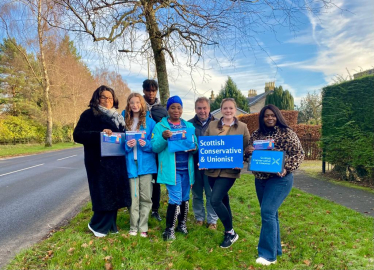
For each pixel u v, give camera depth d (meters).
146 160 3.60
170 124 3.59
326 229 3.98
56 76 29.31
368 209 4.94
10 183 8.21
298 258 3.21
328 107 8.41
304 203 5.31
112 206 3.41
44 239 3.84
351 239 3.63
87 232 3.70
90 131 3.37
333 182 7.46
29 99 34.12
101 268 2.78
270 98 32.53
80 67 31.62
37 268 2.84
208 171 3.44
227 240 3.44
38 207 5.61
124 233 3.59
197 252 3.21
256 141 3.11
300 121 30.97
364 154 6.71
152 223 4.08
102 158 3.44
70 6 3.79
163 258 3.04
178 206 3.60
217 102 32.41
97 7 4.20
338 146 7.72
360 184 7.12
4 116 29.83
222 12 4.31
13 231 4.21
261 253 3.07
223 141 3.34
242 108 32.06
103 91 3.57
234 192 6.20
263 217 3.05
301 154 2.98
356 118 7.14
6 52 35.53
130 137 3.45
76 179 8.88
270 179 3.08
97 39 4.27
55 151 22.50
